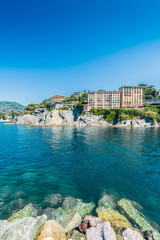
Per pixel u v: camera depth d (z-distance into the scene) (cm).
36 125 10438
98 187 1177
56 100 13875
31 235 638
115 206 907
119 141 3500
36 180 1315
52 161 1931
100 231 638
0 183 1247
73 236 648
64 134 5066
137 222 757
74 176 1411
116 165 1752
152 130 6347
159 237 618
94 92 11531
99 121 9906
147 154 2283
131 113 9194
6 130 6762
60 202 955
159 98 12531
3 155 2255
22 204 930
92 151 2500
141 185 1214
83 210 868
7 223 719
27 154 2314
